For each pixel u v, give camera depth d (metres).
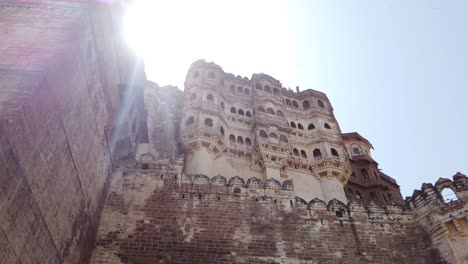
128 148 22.48
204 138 34.72
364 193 44.56
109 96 19.11
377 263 18.56
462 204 19.55
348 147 50.16
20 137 10.55
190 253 17.22
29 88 11.36
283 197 20.41
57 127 12.91
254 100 43.00
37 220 11.72
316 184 38.16
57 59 12.84
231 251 17.59
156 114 38.59
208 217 18.70
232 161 36.38
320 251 18.41
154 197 19.14
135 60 23.59
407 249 19.52
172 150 34.88
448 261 18.27
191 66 43.72
